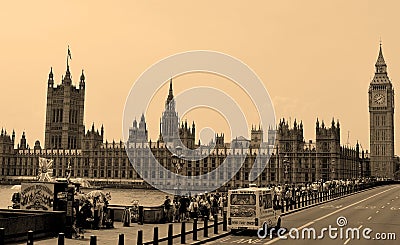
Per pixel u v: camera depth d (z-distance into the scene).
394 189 138.38
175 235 34.75
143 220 43.44
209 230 39.56
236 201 37.47
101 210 38.78
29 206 34.81
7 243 28.34
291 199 63.62
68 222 32.69
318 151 196.50
